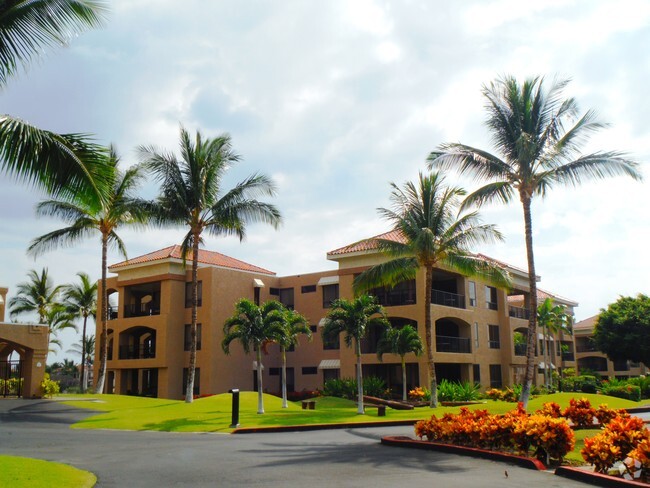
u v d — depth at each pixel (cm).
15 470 1048
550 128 2603
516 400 3625
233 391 2217
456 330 4256
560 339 6406
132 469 1237
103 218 3716
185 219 3250
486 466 1256
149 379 4703
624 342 5556
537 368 5288
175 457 1420
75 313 5759
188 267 4569
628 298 5788
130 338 4803
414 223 2897
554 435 1262
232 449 1572
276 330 2834
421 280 3816
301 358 4666
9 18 1245
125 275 4797
